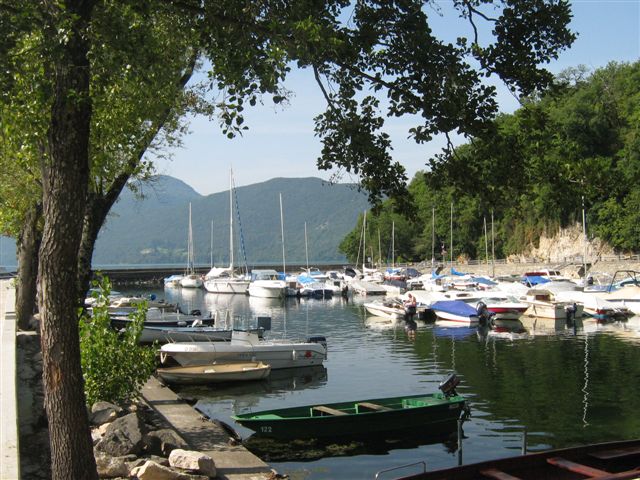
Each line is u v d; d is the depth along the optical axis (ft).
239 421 53.01
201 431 46.16
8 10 24.66
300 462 49.93
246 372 80.12
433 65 26.37
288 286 257.34
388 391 77.00
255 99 26.40
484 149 27.09
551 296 169.58
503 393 74.38
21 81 27.40
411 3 26.53
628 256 290.56
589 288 200.34
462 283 233.55
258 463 38.68
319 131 28.86
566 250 330.95
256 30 25.58
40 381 54.39
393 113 27.09
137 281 345.10
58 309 23.98
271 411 56.29
